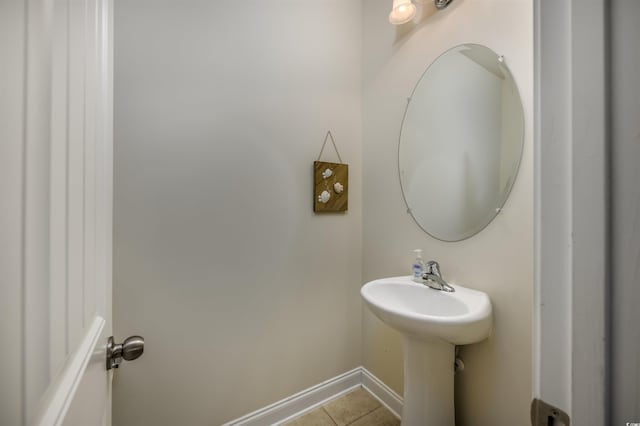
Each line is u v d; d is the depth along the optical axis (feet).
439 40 3.87
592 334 0.93
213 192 3.79
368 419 4.42
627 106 0.86
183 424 3.59
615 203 0.89
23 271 0.92
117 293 3.20
